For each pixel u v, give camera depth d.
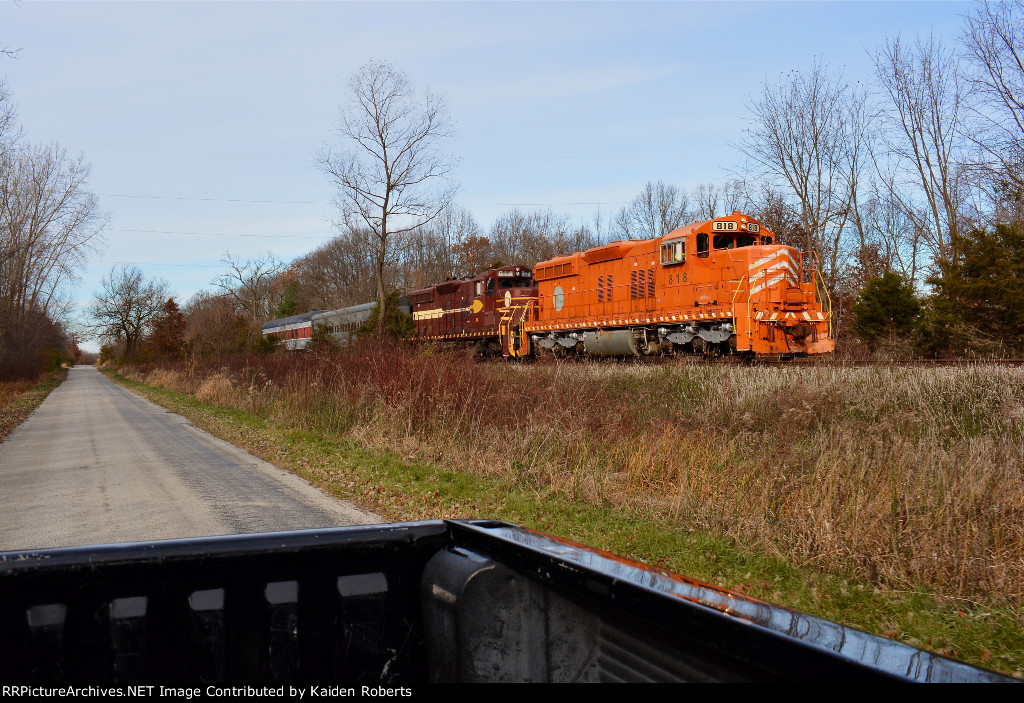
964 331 17.58
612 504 8.73
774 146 31.61
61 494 9.98
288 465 12.04
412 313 36.03
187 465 12.33
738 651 1.39
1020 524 6.24
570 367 15.30
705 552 6.77
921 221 29.58
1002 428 9.52
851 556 6.16
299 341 47.19
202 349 38.69
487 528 2.21
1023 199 21.36
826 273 30.45
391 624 2.19
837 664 1.22
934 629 5.05
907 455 7.73
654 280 21.16
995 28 23.19
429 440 12.38
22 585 1.83
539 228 66.81
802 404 10.42
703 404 11.83
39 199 35.31
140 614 1.90
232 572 2.01
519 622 2.01
